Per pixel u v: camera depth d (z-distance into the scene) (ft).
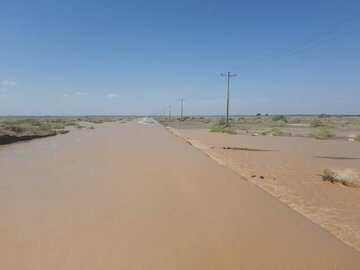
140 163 57.41
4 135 97.35
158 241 23.17
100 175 46.68
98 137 121.90
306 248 22.34
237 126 230.89
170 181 42.65
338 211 31.99
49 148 82.64
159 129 195.21
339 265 20.04
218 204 32.35
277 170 54.39
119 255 20.97
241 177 46.34
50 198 34.47
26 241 23.22
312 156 73.92
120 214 29.17
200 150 80.38
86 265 19.62
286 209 31.40
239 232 24.98
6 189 38.40
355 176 43.98
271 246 22.52
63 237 23.94
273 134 148.56
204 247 22.21
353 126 233.14
